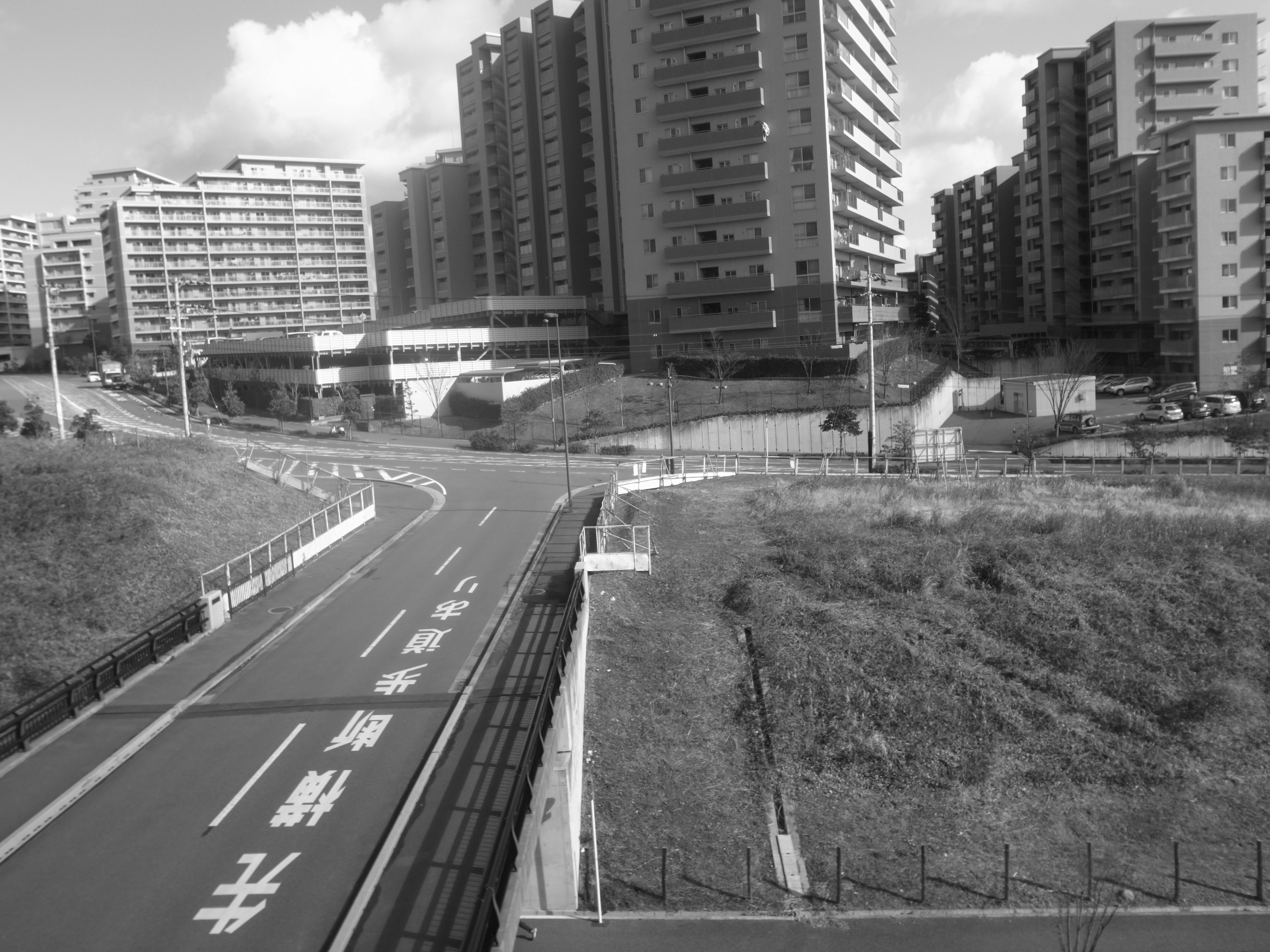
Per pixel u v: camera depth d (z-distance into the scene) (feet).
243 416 273.13
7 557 86.12
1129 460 170.19
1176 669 85.92
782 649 85.35
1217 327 247.29
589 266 338.75
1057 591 98.22
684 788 66.18
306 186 495.82
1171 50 295.07
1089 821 65.82
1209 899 56.75
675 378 234.79
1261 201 243.60
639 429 207.21
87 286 527.40
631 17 266.77
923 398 210.59
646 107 267.39
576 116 334.65
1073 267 325.21
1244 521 115.24
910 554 107.34
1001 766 71.51
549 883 50.93
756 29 253.24
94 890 43.96
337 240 502.38
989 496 138.10
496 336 295.89
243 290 481.05
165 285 460.14
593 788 64.13
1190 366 254.06
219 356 342.23
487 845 47.32
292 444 218.59
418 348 279.08
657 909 52.16
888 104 312.91
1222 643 90.07
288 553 100.78
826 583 101.19
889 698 78.59
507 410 228.63
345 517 124.67
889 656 84.12
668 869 56.44
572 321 313.53
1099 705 79.46
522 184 348.38
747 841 60.75
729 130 256.32
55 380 138.21
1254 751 74.49
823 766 70.85
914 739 74.38
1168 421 200.44
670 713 75.72
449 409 274.57
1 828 49.29
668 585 100.58
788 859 58.85
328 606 89.92
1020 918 53.52
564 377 241.35
